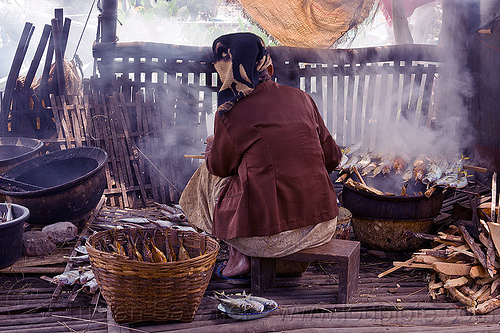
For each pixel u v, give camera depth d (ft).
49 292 9.57
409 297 9.57
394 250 11.93
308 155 9.05
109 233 8.95
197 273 7.98
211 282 10.08
